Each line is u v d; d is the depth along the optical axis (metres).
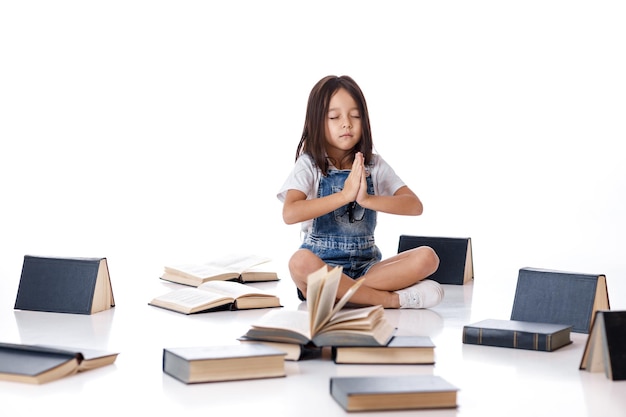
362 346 2.98
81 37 9.36
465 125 9.13
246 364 2.80
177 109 9.51
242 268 4.84
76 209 8.76
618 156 8.73
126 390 2.70
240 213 8.80
